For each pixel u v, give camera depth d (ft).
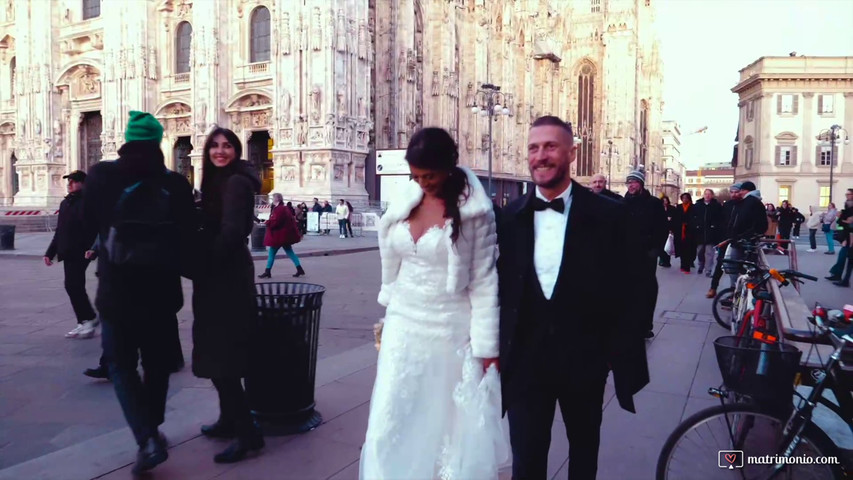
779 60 193.88
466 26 177.47
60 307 38.47
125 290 15.19
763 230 39.60
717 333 32.14
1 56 172.04
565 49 254.88
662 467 12.87
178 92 142.20
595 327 11.43
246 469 15.75
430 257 11.07
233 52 135.85
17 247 77.92
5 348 28.37
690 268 63.46
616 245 11.28
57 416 19.92
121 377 15.35
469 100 179.01
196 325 16.16
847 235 51.60
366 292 45.88
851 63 189.47
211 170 16.61
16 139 163.63
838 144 192.54
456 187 10.98
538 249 11.35
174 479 15.14
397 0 144.97
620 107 242.37
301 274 55.06
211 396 21.57
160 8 143.02
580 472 11.80
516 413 11.51
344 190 124.36
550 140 11.07
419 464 11.12
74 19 156.35
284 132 126.21
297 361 17.90
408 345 11.27
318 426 18.58
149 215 14.96
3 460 16.60
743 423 12.26
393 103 147.43
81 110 156.66
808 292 46.96
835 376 12.30
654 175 289.53
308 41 122.52
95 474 15.30
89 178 15.12
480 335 11.16
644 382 11.21
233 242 15.31
